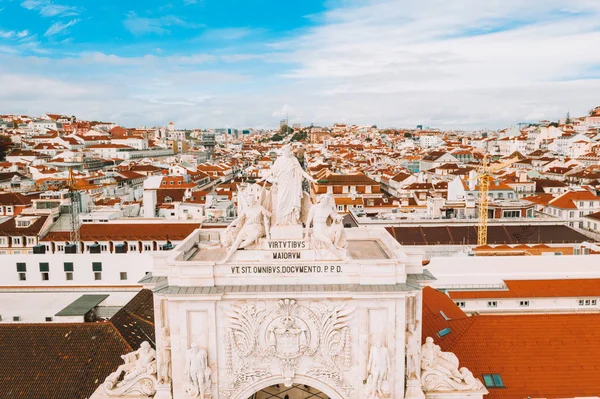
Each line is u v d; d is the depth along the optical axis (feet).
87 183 476.13
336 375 86.63
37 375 107.45
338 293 83.51
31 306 153.99
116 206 330.13
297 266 84.84
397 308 84.53
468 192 378.94
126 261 170.50
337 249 85.51
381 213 354.13
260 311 84.99
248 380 86.63
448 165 596.70
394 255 89.56
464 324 111.45
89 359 110.83
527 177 465.47
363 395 86.12
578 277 160.25
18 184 476.13
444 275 159.53
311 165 633.20
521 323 110.83
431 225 275.80
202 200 375.86
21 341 114.93
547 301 154.51
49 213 283.38
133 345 115.65
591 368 101.35
